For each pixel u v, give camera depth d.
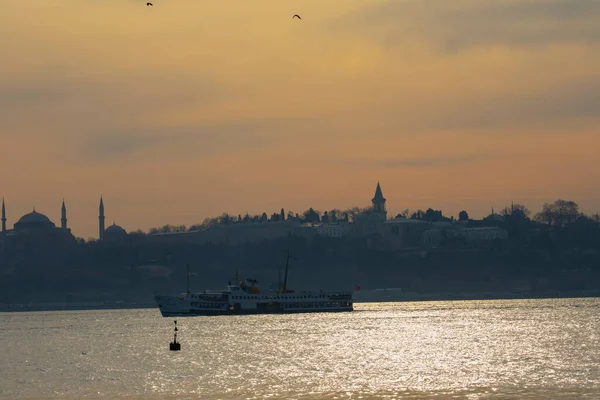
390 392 181.25
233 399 176.25
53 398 181.62
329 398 176.00
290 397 177.50
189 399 176.88
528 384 187.62
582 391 178.25
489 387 184.88
